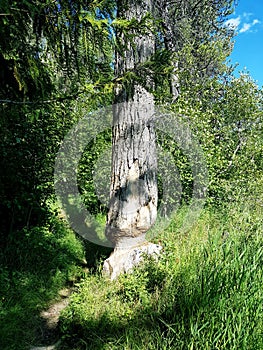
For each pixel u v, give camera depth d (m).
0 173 4.71
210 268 2.73
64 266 4.65
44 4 2.32
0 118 3.03
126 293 3.38
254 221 4.31
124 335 2.81
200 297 2.62
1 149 4.56
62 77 2.86
